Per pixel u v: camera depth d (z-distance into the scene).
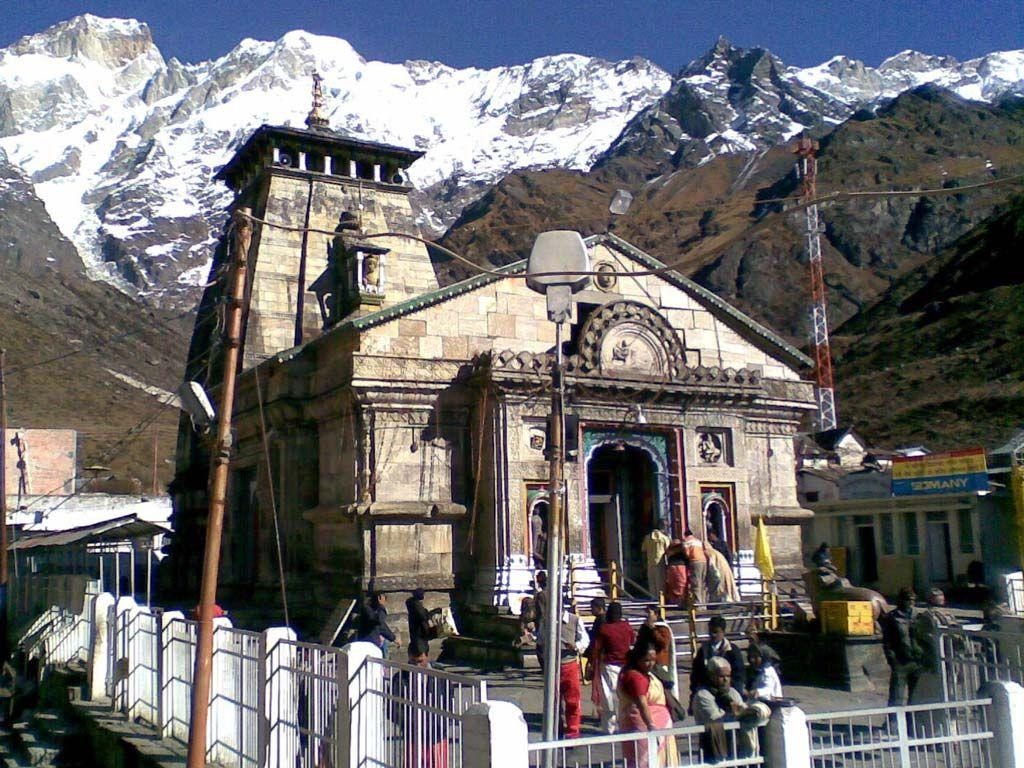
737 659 13.27
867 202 179.88
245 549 33.09
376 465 25.80
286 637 13.16
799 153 86.50
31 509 49.03
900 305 135.50
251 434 31.89
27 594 30.66
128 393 114.19
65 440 52.72
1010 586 23.81
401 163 39.06
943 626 15.20
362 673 11.14
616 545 29.33
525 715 16.80
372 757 10.88
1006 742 10.52
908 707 10.37
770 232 178.00
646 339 28.17
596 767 12.41
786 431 31.91
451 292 27.25
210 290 39.00
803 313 159.00
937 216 172.88
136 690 18.78
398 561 25.67
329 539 27.44
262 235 35.09
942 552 39.59
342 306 30.81
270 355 33.59
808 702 18.27
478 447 26.52
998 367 93.25
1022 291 107.38
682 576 24.06
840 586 21.64
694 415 28.64
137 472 82.44
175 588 38.59
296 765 12.33
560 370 13.55
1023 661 13.52
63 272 191.38
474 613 25.58
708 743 10.31
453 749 9.52
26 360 110.38
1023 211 127.06
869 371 110.19
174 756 14.96
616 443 27.77
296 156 37.28
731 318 31.28
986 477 36.66
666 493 28.19
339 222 32.97
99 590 23.95
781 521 31.05
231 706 14.42
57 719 20.95
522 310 28.39
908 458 40.22
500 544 25.45
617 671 15.12
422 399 26.55
